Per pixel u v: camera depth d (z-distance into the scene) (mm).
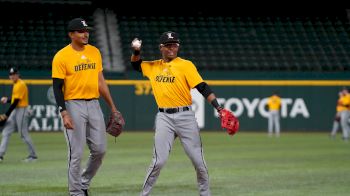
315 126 94938
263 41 109688
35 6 110688
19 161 46656
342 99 78312
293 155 53344
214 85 94562
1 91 89062
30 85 91188
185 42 108812
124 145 65375
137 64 25281
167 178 35969
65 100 25109
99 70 25594
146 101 93125
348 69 102688
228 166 43469
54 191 30250
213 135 85625
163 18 114625
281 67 102750
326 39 110375
